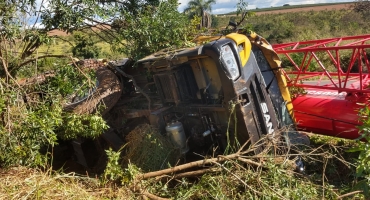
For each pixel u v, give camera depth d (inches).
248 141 161.2
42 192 139.6
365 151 141.2
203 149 189.3
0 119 164.6
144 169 175.9
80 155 235.5
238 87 162.9
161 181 167.5
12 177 152.6
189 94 189.0
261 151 170.1
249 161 150.6
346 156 188.7
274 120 178.7
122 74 239.6
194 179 166.2
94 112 214.1
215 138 181.9
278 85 195.3
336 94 213.6
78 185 156.6
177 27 220.4
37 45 204.8
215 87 178.2
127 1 240.4
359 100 189.2
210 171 153.9
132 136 192.1
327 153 168.1
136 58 221.9
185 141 185.9
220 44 162.7
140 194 151.8
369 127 146.9
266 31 1003.3
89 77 190.5
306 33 834.8
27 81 193.5
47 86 188.9
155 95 229.3
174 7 229.8
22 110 165.9
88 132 187.0
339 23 1029.2
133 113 217.2
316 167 181.2
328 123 204.8
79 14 204.1
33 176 151.5
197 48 170.9
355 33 761.0
